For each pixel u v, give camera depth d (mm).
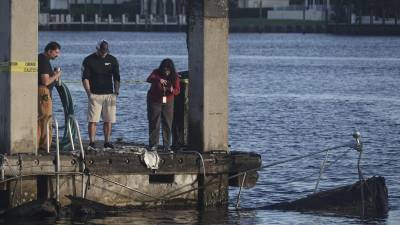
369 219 47219
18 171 44875
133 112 92062
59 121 81812
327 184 56281
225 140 49031
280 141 75375
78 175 46062
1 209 45500
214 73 48594
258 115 93438
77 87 117250
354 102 109062
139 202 47344
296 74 159375
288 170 60438
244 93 120250
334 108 101938
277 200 51812
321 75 157375
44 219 45344
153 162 47000
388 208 49250
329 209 48781
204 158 47875
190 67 49031
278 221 46562
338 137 78312
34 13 45844
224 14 48562
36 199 45625
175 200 47938
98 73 49000
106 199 46719
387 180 57844
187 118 50781
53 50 47781
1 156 44906
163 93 49312
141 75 151500
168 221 45719
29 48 45844
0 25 46312
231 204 50031
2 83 46312
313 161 64062
